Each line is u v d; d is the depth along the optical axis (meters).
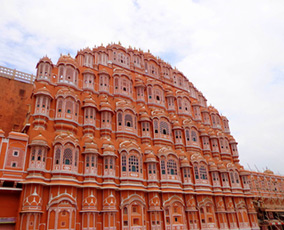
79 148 35.00
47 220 29.20
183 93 58.25
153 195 38.56
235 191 50.50
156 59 60.19
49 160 32.44
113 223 33.09
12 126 43.25
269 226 59.78
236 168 53.12
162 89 54.78
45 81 39.47
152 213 37.62
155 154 43.00
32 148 31.38
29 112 40.94
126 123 43.22
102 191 34.69
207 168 48.62
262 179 63.81
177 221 39.81
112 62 50.88
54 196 30.52
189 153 48.50
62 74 41.97
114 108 44.31
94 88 45.00
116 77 48.03
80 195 32.97
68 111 38.28
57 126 36.59
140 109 47.62
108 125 41.00
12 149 30.25
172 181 41.41
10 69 46.50
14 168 29.62
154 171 40.56
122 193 36.03
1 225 28.02
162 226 38.12
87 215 31.59
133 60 55.16
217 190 47.62
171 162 43.28
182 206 41.12
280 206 62.09
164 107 53.00
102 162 36.59
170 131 49.41
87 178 33.88
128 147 38.97
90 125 39.12
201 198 44.50
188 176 44.16
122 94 46.91
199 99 66.44
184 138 51.44
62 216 30.17
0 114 42.84
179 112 55.53
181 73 63.59
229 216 47.72
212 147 56.09
